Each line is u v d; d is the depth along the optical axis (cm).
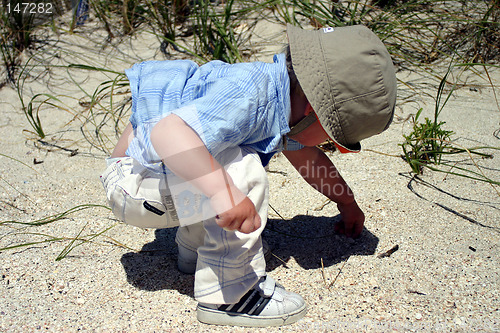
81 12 340
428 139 232
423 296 164
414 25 317
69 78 297
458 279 171
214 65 162
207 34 304
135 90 162
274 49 304
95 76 298
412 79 289
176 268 181
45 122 270
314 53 150
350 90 149
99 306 164
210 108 141
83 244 193
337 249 187
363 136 157
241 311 155
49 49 318
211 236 151
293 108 157
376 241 190
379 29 303
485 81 285
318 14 301
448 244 186
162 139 138
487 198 209
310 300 165
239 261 150
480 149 238
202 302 154
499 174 223
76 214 210
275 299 156
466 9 322
